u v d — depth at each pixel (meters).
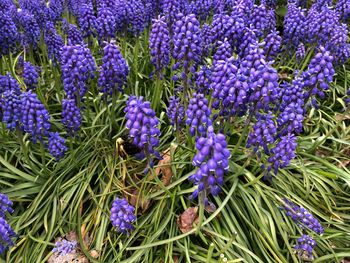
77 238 0.26
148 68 0.40
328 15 0.34
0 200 0.22
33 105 0.25
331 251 0.25
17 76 0.39
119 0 0.38
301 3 0.47
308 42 0.37
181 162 0.27
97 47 0.42
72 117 0.28
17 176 0.29
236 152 0.29
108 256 0.25
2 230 0.20
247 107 0.26
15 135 0.32
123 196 0.28
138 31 0.38
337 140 0.31
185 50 0.26
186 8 0.39
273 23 0.40
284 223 0.26
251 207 0.26
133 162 0.29
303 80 0.27
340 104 0.38
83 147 0.31
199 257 0.24
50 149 0.27
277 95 0.25
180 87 0.33
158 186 0.27
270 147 0.28
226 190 0.27
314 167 0.30
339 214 0.28
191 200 0.26
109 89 0.30
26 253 0.25
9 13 0.40
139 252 0.24
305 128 0.35
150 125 0.22
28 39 0.38
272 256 0.25
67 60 0.28
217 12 0.40
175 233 0.25
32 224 0.27
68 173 0.30
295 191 0.29
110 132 0.32
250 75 0.23
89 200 0.28
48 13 0.43
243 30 0.30
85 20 0.35
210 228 0.25
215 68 0.25
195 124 0.23
